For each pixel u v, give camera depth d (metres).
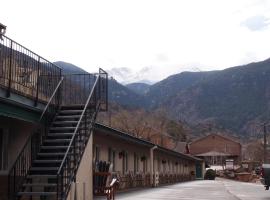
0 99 12.80
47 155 15.02
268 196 23.00
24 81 14.51
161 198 20.59
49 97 16.28
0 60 13.11
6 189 14.63
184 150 93.06
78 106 17.14
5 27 15.42
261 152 98.56
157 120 91.19
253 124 166.12
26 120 14.67
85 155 16.20
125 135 25.17
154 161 37.09
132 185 29.17
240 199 20.78
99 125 19.89
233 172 80.25
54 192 13.58
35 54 15.28
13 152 15.45
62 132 15.92
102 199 18.11
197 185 38.53
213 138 119.81
